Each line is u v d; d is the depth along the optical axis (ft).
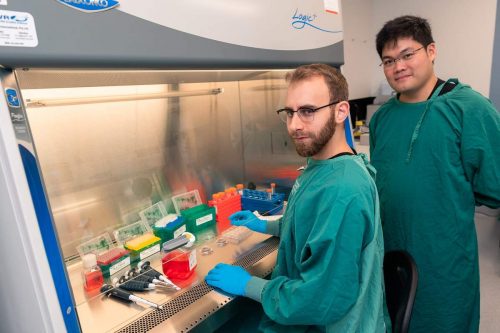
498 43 11.85
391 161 5.33
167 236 4.38
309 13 4.76
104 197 4.37
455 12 12.87
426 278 5.12
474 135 4.70
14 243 2.52
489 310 7.54
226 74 4.82
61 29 2.51
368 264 3.04
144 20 2.99
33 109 3.64
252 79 5.72
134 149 4.65
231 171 6.03
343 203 2.92
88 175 4.19
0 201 2.49
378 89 15.26
